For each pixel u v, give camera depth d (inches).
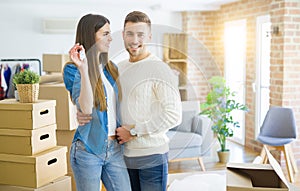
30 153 108.7
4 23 251.6
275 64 199.9
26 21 255.6
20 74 111.9
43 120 113.1
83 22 69.2
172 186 108.2
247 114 243.0
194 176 118.3
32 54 258.4
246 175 75.1
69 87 76.7
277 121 184.1
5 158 110.2
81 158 77.0
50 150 115.3
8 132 109.6
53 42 261.4
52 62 162.2
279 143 172.1
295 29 191.9
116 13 270.4
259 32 226.5
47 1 243.3
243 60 248.7
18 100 116.7
